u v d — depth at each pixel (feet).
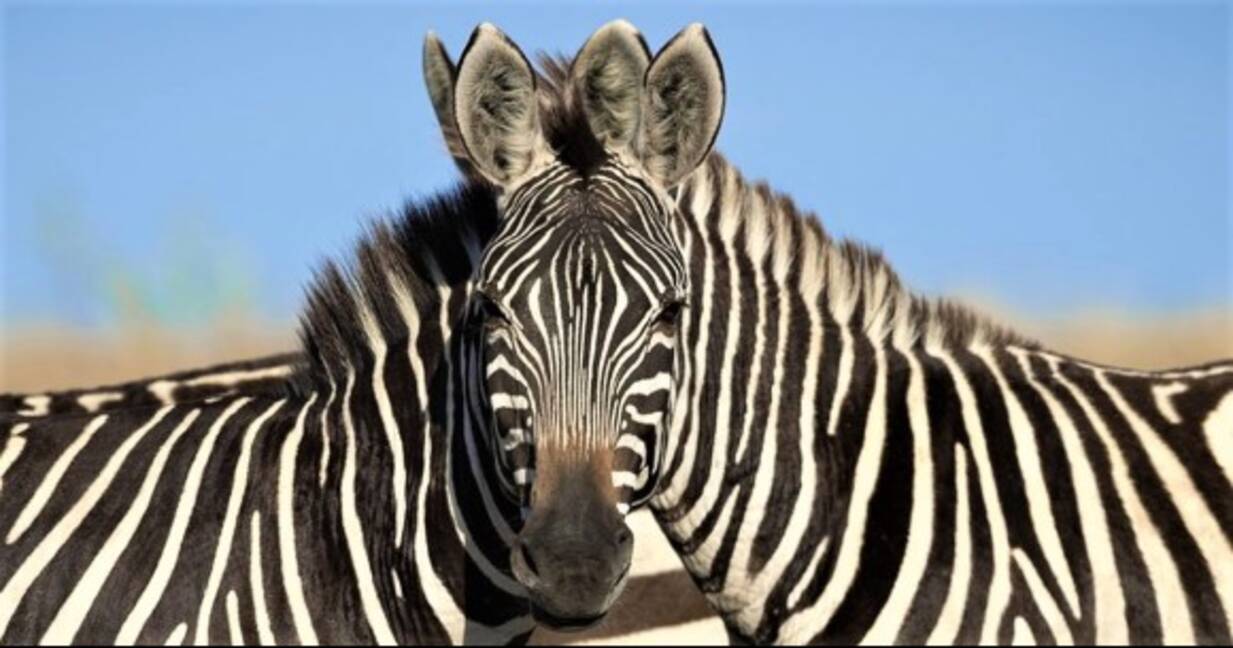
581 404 34.83
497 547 39.86
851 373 40.06
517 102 37.14
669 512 40.06
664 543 50.42
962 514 38.65
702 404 39.37
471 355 38.91
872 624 38.86
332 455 41.16
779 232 40.75
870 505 39.14
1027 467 38.83
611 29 37.09
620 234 35.63
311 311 42.52
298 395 42.78
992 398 39.68
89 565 40.47
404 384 41.11
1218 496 38.34
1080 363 40.60
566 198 36.17
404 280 41.63
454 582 40.22
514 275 35.42
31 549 40.68
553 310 35.01
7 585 40.42
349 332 42.06
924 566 38.58
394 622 40.50
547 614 34.42
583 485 34.53
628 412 35.12
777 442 39.60
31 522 41.04
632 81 37.27
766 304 40.19
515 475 35.47
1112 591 37.91
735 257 40.29
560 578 34.09
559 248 35.40
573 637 49.85
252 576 40.32
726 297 39.86
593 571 34.14
